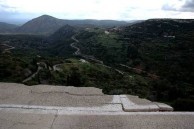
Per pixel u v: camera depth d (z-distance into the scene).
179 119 3.81
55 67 62.19
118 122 3.68
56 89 5.16
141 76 71.06
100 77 51.59
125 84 40.72
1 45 171.50
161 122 3.69
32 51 157.88
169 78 71.38
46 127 3.51
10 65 48.72
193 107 6.40
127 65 92.19
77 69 59.31
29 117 3.84
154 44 125.12
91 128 3.48
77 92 5.00
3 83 5.57
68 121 3.72
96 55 117.38
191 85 60.66
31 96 4.75
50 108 4.20
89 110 4.14
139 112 4.10
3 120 3.72
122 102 4.49
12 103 4.39
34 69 53.69
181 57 95.88
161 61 92.81
